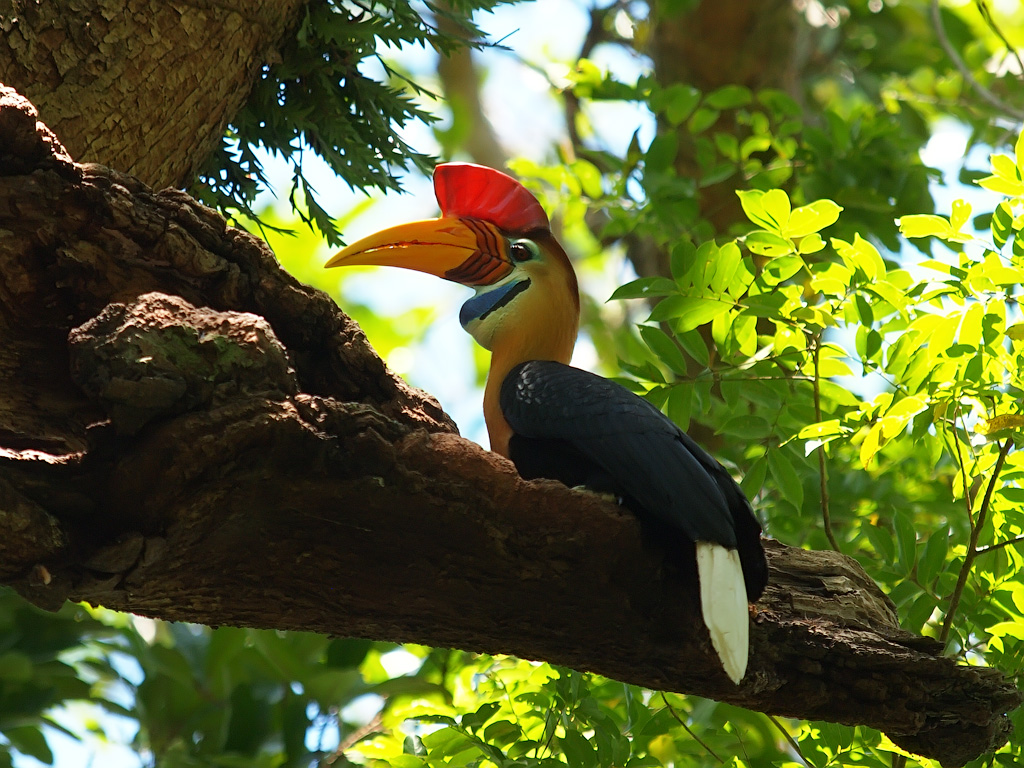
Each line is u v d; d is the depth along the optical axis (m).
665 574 6.95
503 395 8.55
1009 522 9.66
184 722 13.45
